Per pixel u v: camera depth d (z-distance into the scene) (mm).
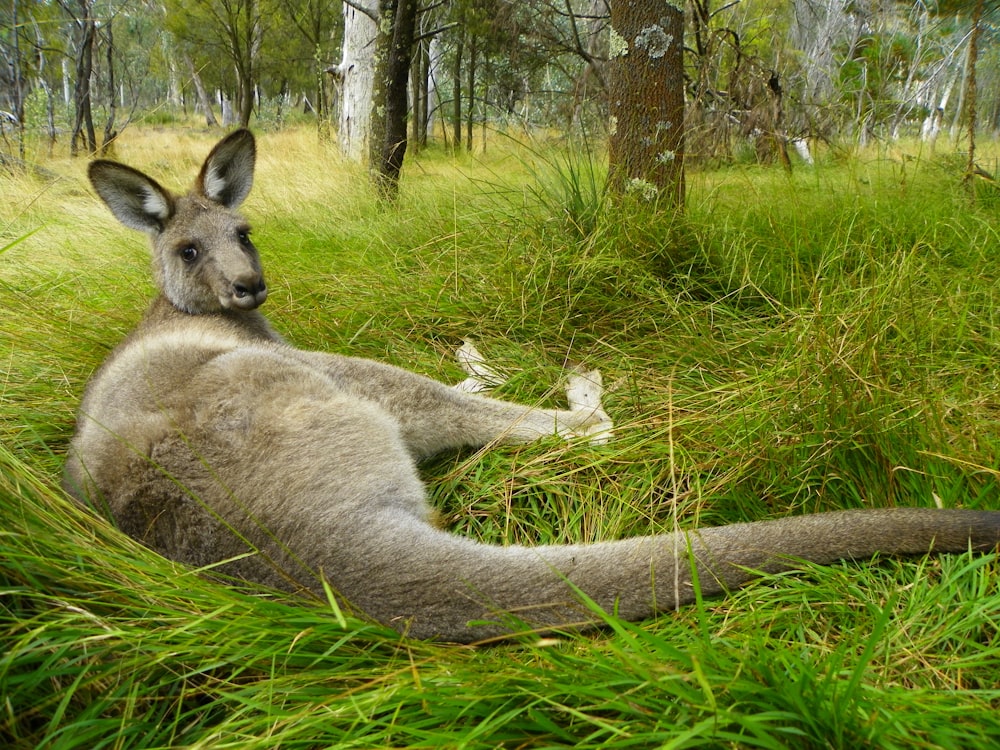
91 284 4703
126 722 1789
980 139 10352
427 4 15086
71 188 7945
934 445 2609
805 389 2887
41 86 14719
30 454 3043
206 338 3305
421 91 17234
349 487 2389
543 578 2146
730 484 2740
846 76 9516
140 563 2143
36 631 1730
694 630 2074
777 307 4043
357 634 1986
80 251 5574
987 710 1622
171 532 2361
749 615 2055
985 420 2766
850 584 2180
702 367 3605
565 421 3262
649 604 2119
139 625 1990
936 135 9391
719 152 8594
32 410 3365
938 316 3471
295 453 2463
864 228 4453
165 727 1886
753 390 3109
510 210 5105
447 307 4242
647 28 4547
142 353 3113
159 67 24203
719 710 1545
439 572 2158
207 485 2396
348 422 2633
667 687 1643
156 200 3658
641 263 4309
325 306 4344
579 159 5543
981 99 12406
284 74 27203
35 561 1959
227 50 22109
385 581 2158
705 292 4352
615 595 2123
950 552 2215
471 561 2186
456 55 15922
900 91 9516
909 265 3504
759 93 9141
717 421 3000
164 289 3764
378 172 7102
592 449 3074
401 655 2041
